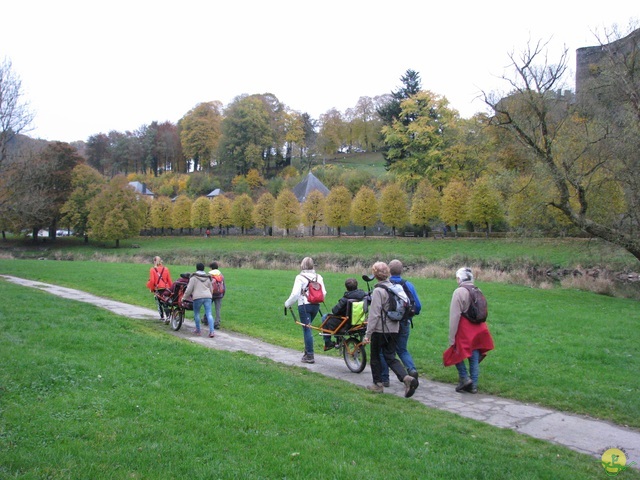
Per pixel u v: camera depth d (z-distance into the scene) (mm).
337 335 9898
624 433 6832
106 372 7844
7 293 18078
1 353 8406
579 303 19375
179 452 5125
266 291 21078
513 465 5312
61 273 28828
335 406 7016
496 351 11312
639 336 13016
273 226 78688
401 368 7996
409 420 6676
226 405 6699
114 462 4809
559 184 22688
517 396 8383
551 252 41531
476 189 52625
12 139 37531
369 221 62656
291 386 7898
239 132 107250
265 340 12938
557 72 22828
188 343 11695
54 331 10883
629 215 22703
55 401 6383
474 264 37812
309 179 83062
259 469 4875
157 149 141375
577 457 5910
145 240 75375
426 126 63781
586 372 9648
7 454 4762
